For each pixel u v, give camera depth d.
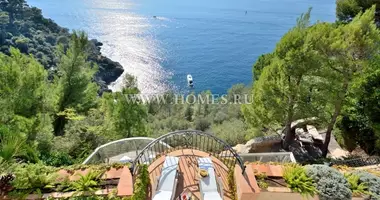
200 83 44.62
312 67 10.69
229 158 7.58
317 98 11.16
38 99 11.17
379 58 10.45
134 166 6.07
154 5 128.25
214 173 6.40
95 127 13.29
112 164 6.14
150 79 46.34
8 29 53.22
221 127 19.36
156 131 19.73
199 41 67.88
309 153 13.13
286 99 11.79
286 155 8.77
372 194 5.77
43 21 63.66
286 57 10.84
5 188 5.21
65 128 13.67
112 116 14.20
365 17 9.78
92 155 8.89
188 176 6.68
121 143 9.76
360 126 12.84
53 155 9.65
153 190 6.05
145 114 14.71
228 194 6.21
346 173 6.34
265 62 18.31
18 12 60.59
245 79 45.84
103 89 41.75
